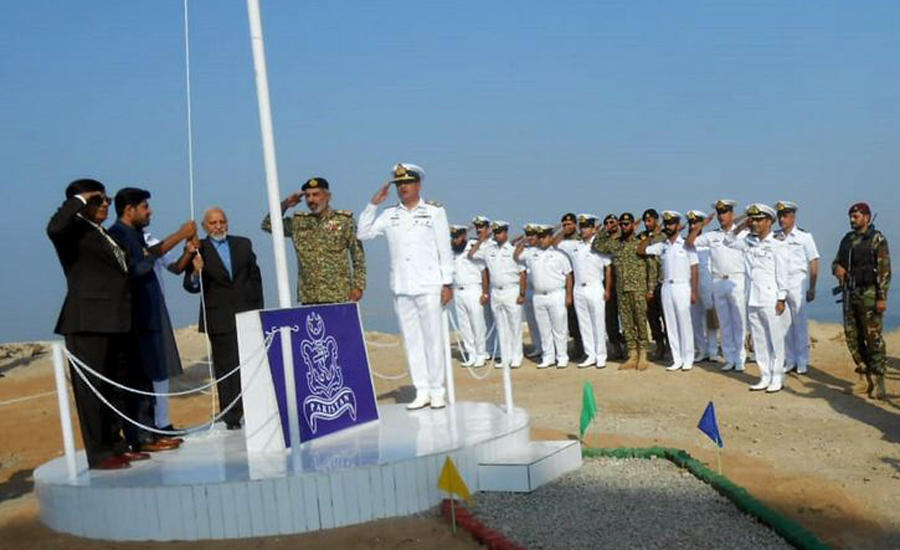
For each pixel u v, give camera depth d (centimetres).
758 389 1286
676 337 1493
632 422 1098
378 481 710
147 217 830
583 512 713
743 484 802
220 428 967
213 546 661
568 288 1600
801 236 1411
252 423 793
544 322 1622
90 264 757
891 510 732
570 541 648
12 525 748
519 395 1334
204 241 965
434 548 641
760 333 1289
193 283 964
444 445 777
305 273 1062
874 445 959
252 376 794
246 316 798
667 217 1481
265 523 680
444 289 991
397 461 720
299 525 685
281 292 852
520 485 770
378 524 695
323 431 852
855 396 1225
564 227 1614
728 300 1438
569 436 1009
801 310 1402
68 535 704
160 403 891
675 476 818
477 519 689
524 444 861
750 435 1017
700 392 1294
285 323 827
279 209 857
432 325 985
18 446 1120
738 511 712
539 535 662
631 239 1514
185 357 1862
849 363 1480
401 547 645
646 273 1501
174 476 711
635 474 827
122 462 773
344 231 1063
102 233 761
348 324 934
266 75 860
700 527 675
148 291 841
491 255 1634
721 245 1448
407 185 990
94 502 694
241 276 977
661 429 1054
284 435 795
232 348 967
